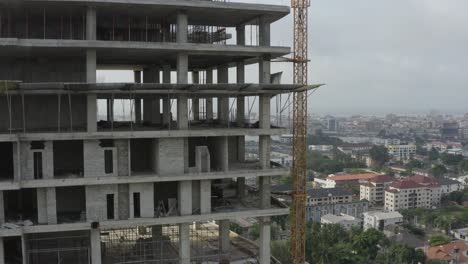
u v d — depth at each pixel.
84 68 39.56
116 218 36.75
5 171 39.44
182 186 37.78
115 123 44.88
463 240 135.50
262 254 41.00
